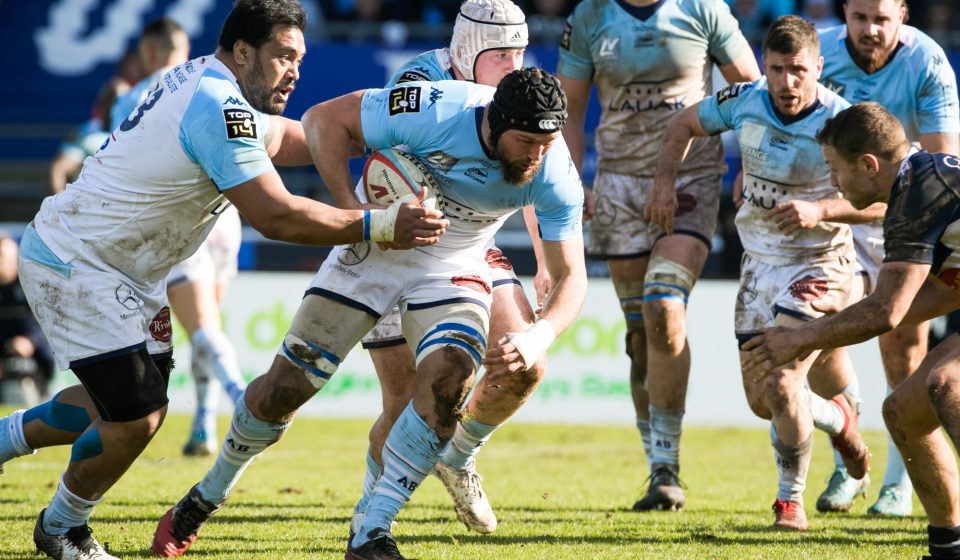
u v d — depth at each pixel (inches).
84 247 621.9
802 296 853.2
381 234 610.5
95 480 633.0
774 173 870.4
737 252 1806.1
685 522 839.7
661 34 1024.2
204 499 674.8
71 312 619.5
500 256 755.4
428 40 2108.8
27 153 2258.9
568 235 669.9
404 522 831.7
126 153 620.7
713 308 1742.1
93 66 2383.1
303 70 2028.8
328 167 653.9
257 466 1207.6
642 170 1050.1
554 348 1723.7
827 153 663.1
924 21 2054.6
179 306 1200.8
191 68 625.0
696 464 1286.9
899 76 970.1
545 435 1556.3
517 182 633.0
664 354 947.3
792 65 844.6
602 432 1594.5
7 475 1082.7
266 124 628.1
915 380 648.4
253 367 1704.0
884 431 1668.3
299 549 695.1
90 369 618.5
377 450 748.0
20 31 2394.2
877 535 784.9
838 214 809.5
